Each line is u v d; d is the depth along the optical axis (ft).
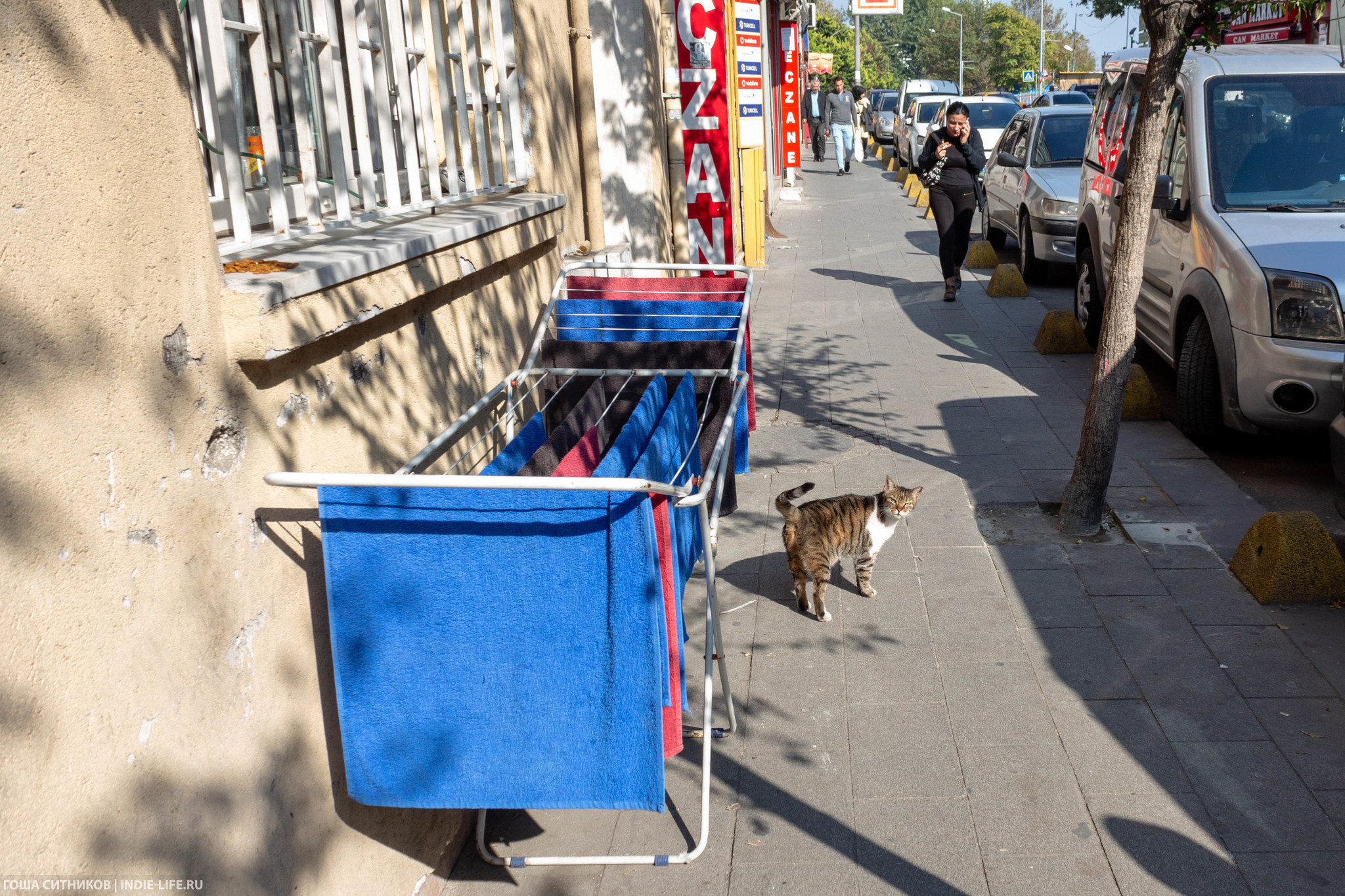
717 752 13.32
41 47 6.28
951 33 388.78
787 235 56.13
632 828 12.09
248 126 12.66
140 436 6.96
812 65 149.07
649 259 32.40
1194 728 13.19
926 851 11.34
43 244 6.20
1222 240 21.40
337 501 8.70
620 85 31.12
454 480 8.43
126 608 6.76
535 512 8.71
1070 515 18.89
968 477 21.85
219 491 7.84
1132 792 12.09
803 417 26.16
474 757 9.30
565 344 16.96
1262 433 21.11
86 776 6.32
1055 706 13.84
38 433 6.09
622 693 9.05
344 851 9.45
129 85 7.06
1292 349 19.61
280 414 8.71
